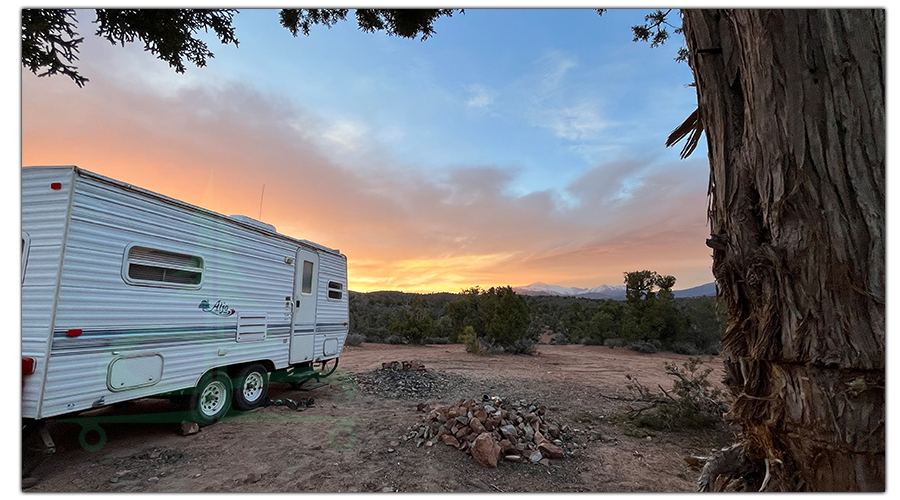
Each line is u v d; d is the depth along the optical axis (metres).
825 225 1.82
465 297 21.22
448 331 20.70
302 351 7.03
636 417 6.11
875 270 1.75
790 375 1.93
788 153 1.91
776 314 1.97
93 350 3.75
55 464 3.84
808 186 1.85
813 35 1.89
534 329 16.47
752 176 2.08
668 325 16.72
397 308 29.30
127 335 4.07
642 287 17.27
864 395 1.75
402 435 4.96
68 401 3.54
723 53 2.25
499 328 14.95
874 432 1.71
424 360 12.34
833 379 1.80
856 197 1.80
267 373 6.23
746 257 2.09
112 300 3.94
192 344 4.85
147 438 4.64
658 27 5.61
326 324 7.84
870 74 1.84
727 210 2.20
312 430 5.10
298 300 6.94
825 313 1.81
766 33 1.96
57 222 3.56
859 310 1.77
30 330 3.45
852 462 1.76
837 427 1.77
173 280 4.66
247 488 3.52
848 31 1.87
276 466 3.98
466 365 11.50
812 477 1.87
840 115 1.84
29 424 3.59
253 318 5.86
